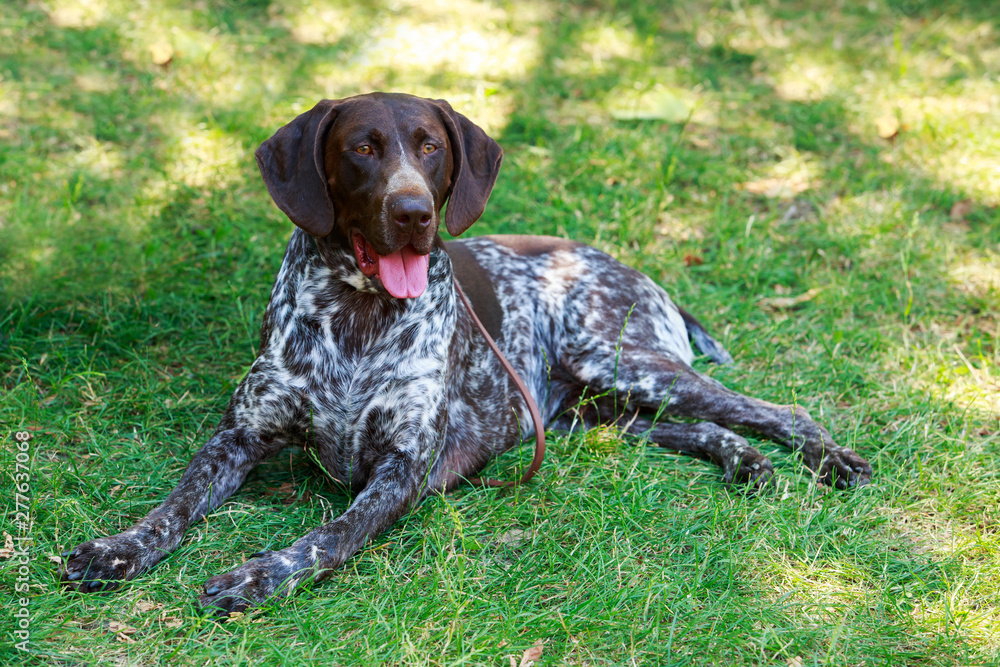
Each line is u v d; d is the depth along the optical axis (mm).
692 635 2904
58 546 3146
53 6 8516
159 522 3145
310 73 8008
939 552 3389
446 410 3643
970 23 9781
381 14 9383
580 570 3186
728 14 10023
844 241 5859
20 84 7090
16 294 4812
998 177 6691
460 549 3318
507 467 3932
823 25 9852
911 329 5238
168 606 2889
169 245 5477
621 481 3705
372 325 3531
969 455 3943
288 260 3619
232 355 4656
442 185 3453
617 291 4441
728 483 3809
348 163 3275
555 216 6047
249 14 9055
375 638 2787
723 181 6590
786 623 2969
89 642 2732
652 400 4188
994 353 4887
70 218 5523
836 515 3541
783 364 4859
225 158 6516
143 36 8164
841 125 7570
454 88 7996
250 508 3430
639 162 6793
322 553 3057
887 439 4172
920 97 7973
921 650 2879
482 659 2762
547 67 8516
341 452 3605
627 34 9336
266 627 2832
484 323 4117
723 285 5625
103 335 4652
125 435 3924
